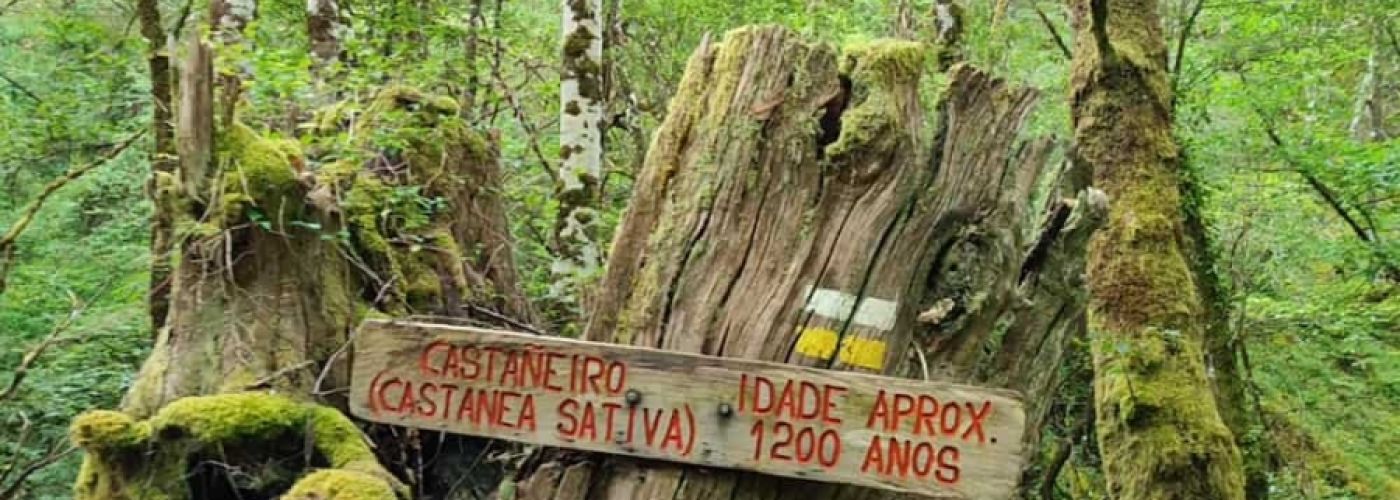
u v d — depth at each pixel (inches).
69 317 209.5
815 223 109.3
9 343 217.3
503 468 139.6
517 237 281.6
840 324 106.7
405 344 109.4
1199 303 221.5
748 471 102.9
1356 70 486.9
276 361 127.4
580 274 248.2
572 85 273.3
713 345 108.1
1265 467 261.9
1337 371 320.5
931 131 120.4
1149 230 208.5
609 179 356.2
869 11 381.4
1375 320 309.6
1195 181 246.2
